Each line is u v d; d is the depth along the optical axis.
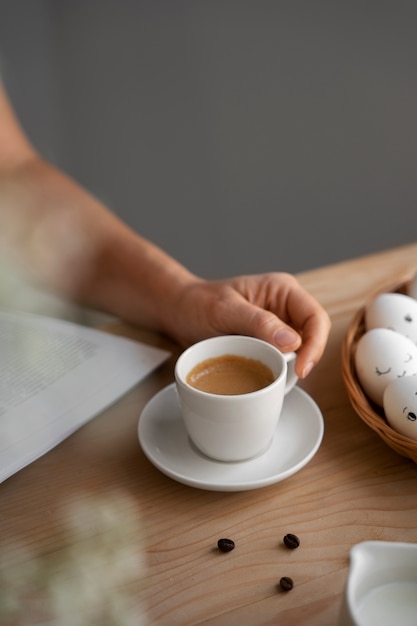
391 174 1.86
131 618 0.52
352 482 0.62
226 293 0.74
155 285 0.80
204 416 0.60
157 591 0.54
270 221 1.88
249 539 0.58
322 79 2.01
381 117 1.94
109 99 2.06
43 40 2.12
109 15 2.19
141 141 1.99
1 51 2.07
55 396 0.69
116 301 0.82
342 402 0.70
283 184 1.89
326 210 1.86
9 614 0.52
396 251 0.93
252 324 0.69
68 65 2.11
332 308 0.82
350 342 0.70
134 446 0.66
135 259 0.82
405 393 0.62
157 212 1.94
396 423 0.62
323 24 2.14
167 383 0.73
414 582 0.49
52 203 0.87
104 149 2.02
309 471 0.63
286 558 0.56
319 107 1.97
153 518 0.59
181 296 0.77
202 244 1.90
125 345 0.76
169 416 0.67
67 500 0.61
